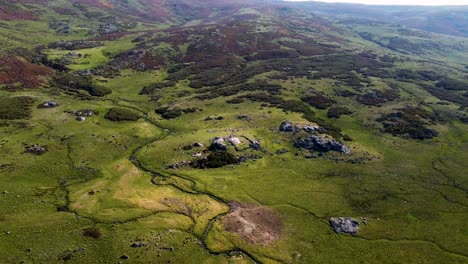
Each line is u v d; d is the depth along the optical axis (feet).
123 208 190.39
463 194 219.41
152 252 158.71
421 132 306.35
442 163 260.42
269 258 163.22
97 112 325.42
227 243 170.50
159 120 327.26
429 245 174.60
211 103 362.74
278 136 286.66
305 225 188.34
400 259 165.07
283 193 217.15
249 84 424.46
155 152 257.55
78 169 230.27
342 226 186.09
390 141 293.23
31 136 265.75
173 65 504.84
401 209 203.92
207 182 223.51
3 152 237.25
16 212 179.73
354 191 221.66
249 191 217.36
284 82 433.07
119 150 262.47
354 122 326.44
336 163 255.70
